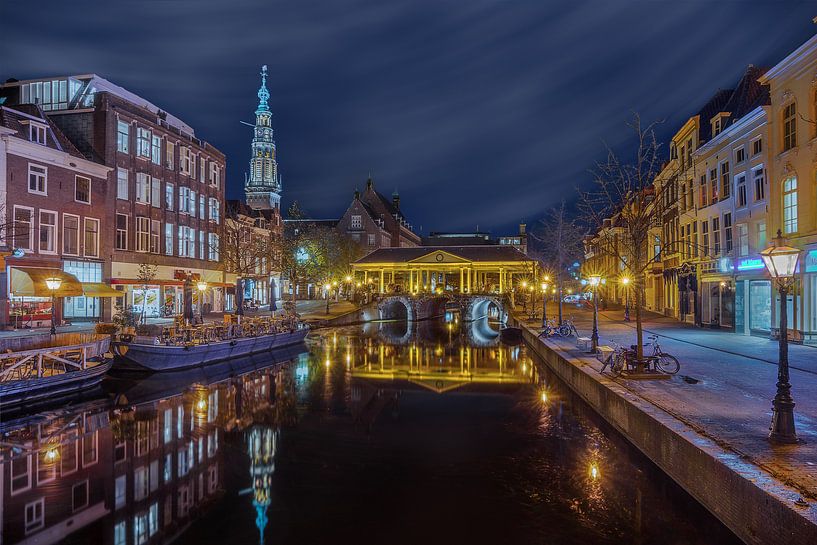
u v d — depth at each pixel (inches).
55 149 1312.7
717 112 1371.8
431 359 1434.5
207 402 861.2
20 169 1228.5
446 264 2940.5
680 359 783.7
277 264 2447.1
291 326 1643.7
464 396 932.6
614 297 2696.9
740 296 1154.0
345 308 2716.5
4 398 737.0
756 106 1085.1
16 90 1657.2
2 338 848.9
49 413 765.9
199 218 1980.8
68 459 583.5
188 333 1176.8
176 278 1796.3
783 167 938.1
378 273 3435.0
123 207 1566.2
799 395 542.0
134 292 1592.0
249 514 447.2
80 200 1406.3
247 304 2369.6
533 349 1412.4
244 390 971.3
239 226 2426.2
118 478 530.6
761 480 307.4
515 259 2918.3
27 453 601.6
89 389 881.5
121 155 1561.3
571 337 1255.5
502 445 620.7
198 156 1978.3
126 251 1560.0
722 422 442.6
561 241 2564.0
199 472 546.3
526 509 440.8
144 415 768.3
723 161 1234.6
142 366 1040.2
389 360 1403.8
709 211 1322.6
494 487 491.5
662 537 380.2
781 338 387.5
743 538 315.9
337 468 554.6
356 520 432.5
